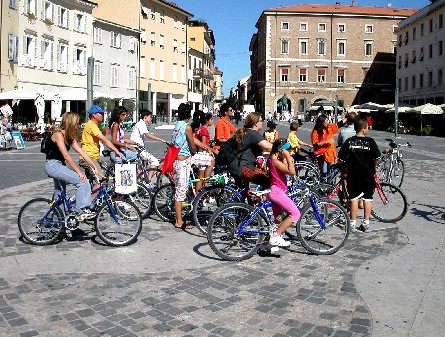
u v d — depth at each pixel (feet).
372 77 278.67
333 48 275.80
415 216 31.42
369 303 17.40
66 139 24.20
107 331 15.17
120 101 164.66
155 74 199.11
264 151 24.70
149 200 30.68
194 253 23.45
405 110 154.92
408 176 51.08
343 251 23.91
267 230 22.74
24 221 24.36
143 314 16.43
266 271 20.94
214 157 30.22
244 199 24.64
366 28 276.21
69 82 142.10
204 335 14.96
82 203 24.22
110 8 183.42
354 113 35.53
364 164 26.71
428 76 197.06
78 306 17.02
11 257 22.40
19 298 17.69
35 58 125.59
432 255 23.11
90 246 24.36
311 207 23.62
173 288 18.83
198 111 31.22
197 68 248.52
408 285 19.17
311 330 15.30
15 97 97.35
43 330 15.20
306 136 121.60
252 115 24.48
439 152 83.87
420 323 15.80
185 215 29.60
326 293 18.37
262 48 300.40
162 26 201.77
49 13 131.54
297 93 277.85
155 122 184.14
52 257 22.50
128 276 20.12
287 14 274.16
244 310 16.80
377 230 27.94
